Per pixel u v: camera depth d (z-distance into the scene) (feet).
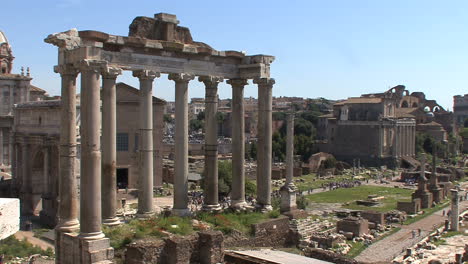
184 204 132.26
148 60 122.93
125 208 262.06
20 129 270.26
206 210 140.56
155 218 123.34
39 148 255.91
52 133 244.42
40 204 264.31
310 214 309.42
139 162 126.41
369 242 245.04
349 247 232.53
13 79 347.56
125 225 117.29
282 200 221.46
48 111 247.70
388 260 211.41
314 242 199.72
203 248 112.37
